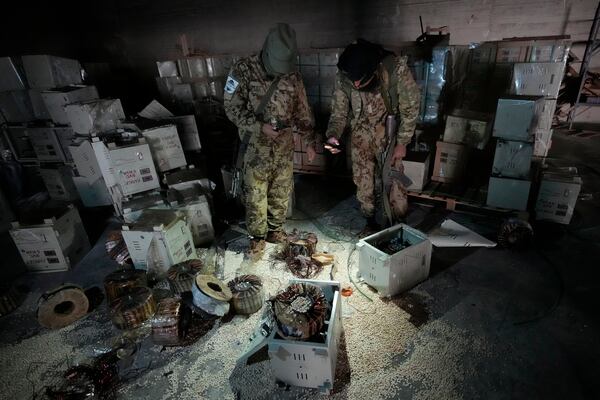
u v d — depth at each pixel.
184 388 1.84
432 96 3.35
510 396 1.67
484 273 2.48
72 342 2.19
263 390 1.79
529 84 3.31
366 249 2.28
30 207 4.02
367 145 2.59
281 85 2.36
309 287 1.85
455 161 3.24
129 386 1.87
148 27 7.96
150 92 7.80
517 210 2.87
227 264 2.78
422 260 2.33
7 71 4.03
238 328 2.17
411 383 1.77
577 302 2.18
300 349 1.63
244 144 2.56
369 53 2.16
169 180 3.12
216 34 7.45
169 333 2.05
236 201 3.61
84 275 2.84
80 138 3.54
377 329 2.09
